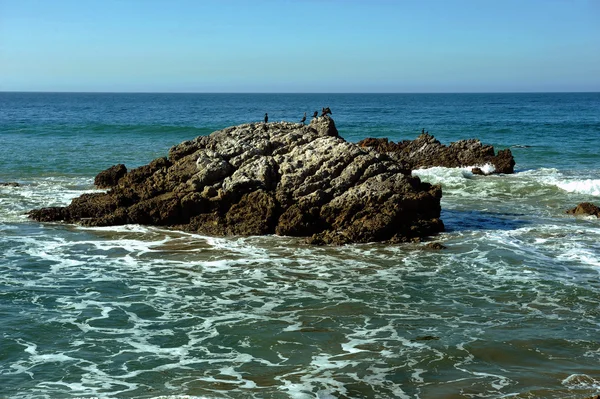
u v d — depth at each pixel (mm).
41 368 13188
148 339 14664
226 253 21672
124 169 34250
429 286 18469
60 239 23250
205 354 13945
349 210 23969
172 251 21891
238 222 24641
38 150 50250
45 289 17859
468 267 20281
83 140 59469
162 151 51312
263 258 21125
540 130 74250
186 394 12188
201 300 17188
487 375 13023
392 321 15812
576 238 24000
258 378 12852
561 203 31250
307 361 13617
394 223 23703
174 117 112875
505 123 88625
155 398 11953
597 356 13938
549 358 13828
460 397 12133
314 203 24469
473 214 28484
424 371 13195
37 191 32500
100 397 12047
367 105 192500
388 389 12438
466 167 42312
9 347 14086
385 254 21672
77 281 18609
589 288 18328
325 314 16234
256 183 25438
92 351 14000
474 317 16125
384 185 24703
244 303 17000
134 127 73125
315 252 21875
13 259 20641
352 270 19891
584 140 61969
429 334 15039
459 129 77000
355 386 12547
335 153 26078
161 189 26500
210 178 25828
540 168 43906
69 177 37875
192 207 25312
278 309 16562
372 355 13906
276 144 27500
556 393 12266
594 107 156750
